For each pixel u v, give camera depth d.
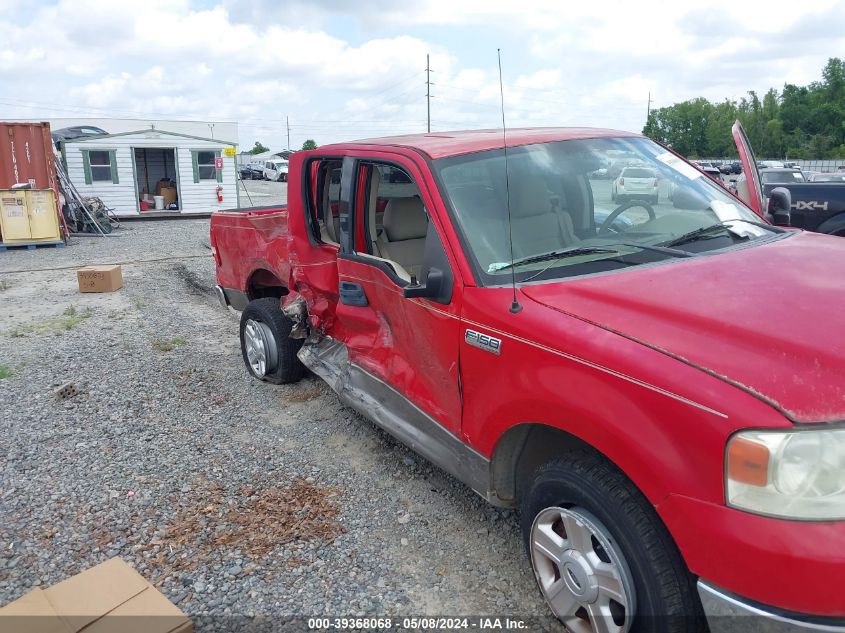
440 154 3.45
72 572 3.24
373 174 4.02
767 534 1.91
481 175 3.37
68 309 8.80
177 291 10.24
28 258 13.91
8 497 3.94
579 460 2.49
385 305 3.69
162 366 6.25
